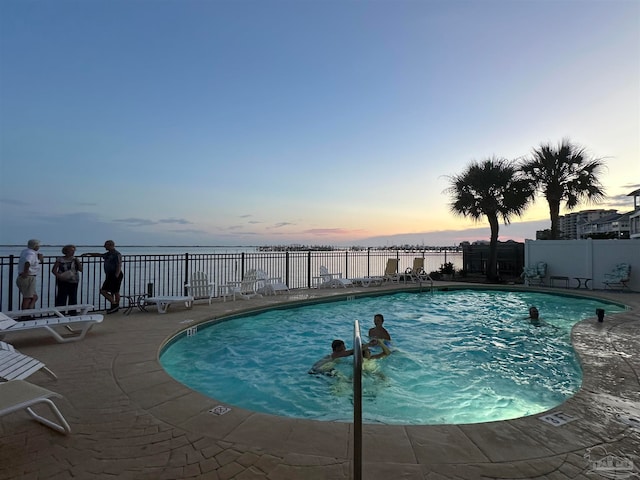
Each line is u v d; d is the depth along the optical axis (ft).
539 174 64.08
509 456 8.54
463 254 71.77
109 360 16.89
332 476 7.61
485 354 22.39
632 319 27.68
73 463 8.22
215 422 10.41
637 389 13.42
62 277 27.17
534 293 48.85
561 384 17.31
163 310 30.07
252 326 29.86
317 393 16.28
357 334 6.95
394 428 9.99
